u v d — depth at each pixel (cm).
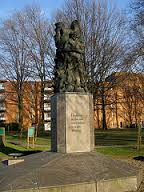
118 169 1041
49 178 938
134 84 3841
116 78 3981
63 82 1241
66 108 1178
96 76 3791
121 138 3319
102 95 4069
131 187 991
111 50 3847
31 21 4222
